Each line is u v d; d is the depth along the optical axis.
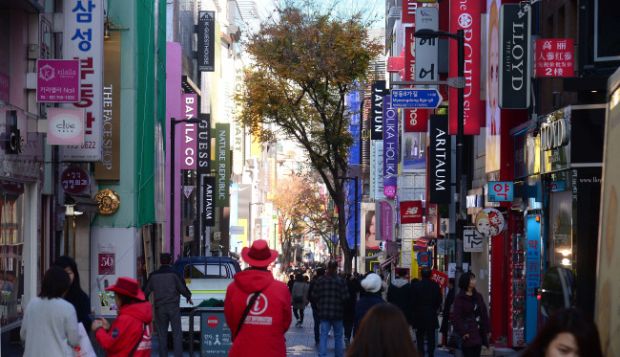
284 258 184.12
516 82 35.53
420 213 64.75
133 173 48.97
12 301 31.72
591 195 29.89
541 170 35.38
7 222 31.22
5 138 30.56
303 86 69.25
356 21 68.44
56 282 16.20
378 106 92.25
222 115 126.31
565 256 32.62
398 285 32.41
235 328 16.52
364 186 132.88
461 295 24.52
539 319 35.59
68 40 39.00
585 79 26.33
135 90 49.25
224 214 125.25
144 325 16.77
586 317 8.43
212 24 98.62
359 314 26.83
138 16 50.25
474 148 51.88
